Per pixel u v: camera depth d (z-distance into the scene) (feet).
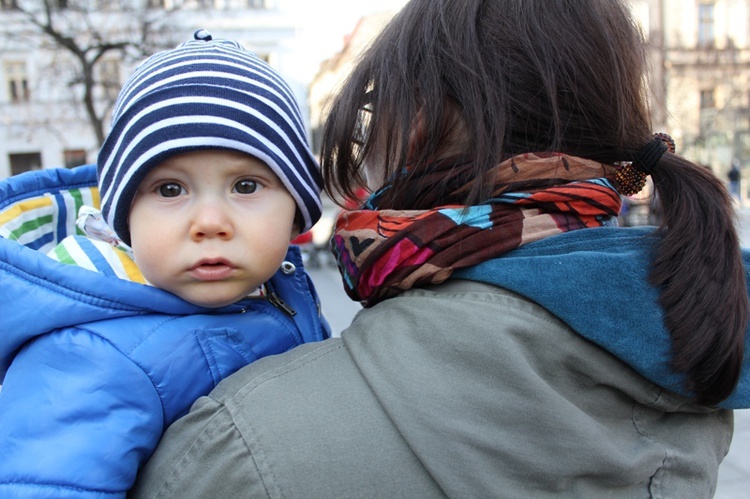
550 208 2.51
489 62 2.53
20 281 2.72
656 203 2.70
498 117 2.46
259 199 2.81
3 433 2.50
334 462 2.17
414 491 2.16
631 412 2.48
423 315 2.37
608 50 2.56
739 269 2.43
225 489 2.23
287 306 3.35
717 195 2.54
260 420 2.28
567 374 2.32
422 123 2.65
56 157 65.10
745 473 9.44
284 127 2.93
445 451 2.13
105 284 2.70
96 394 2.55
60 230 4.05
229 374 2.90
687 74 57.21
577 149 2.63
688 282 2.29
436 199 2.62
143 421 2.60
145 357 2.68
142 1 43.16
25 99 63.26
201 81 2.74
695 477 2.49
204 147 2.60
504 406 2.15
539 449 2.14
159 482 2.44
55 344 2.65
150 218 2.70
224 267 2.71
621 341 2.28
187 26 48.78
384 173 2.87
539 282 2.31
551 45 2.50
